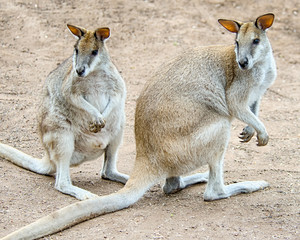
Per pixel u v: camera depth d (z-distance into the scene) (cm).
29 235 704
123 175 984
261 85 912
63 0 2050
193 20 2003
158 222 770
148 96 869
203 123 841
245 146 1180
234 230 738
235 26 915
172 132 839
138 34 1877
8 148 1035
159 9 2055
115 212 811
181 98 843
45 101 956
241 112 879
